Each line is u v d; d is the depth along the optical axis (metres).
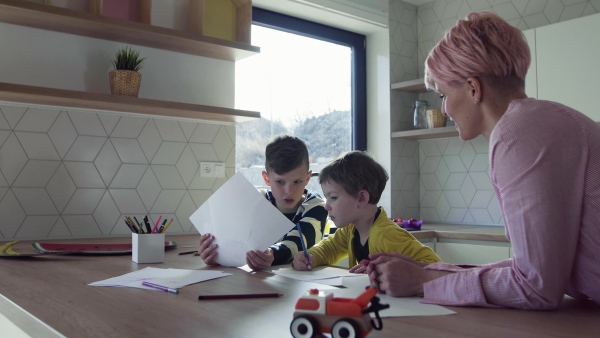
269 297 0.97
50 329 0.74
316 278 1.22
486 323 0.78
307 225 1.74
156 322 0.77
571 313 0.85
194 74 2.62
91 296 0.98
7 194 2.12
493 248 2.64
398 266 1.00
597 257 0.86
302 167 1.92
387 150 3.55
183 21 2.57
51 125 2.22
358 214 1.60
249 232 1.40
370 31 3.64
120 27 2.14
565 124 0.87
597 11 2.91
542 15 3.12
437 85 1.05
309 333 0.65
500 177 0.90
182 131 2.57
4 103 2.12
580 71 2.68
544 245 0.84
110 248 1.76
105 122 2.35
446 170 3.56
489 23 0.98
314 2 3.14
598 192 0.85
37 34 2.18
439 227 3.18
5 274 1.26
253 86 3.07
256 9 3.17
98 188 2.33
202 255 1.46
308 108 3.38
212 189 2.67
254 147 3.06
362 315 0.64
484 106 1.00
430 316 0.82
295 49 3.35
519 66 0.97
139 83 2.24
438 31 3.62
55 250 1.67
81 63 2.28
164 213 2.51
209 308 0.87
